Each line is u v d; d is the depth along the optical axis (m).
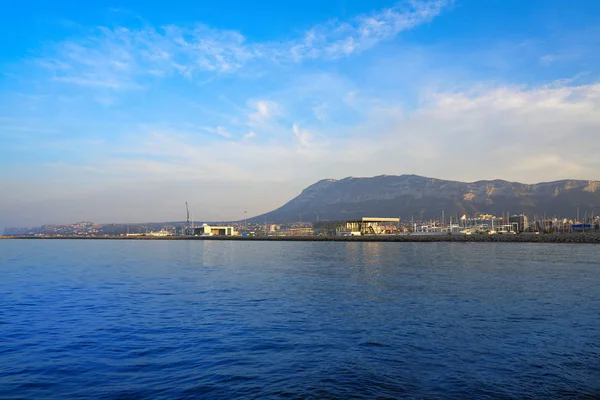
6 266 82.19
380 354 21.61
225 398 16.19
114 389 17.14
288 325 28.27
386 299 38.94
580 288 45.69
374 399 16.02
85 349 22.67
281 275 62.22
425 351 22.11
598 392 16.62
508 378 18.11
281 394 16.52
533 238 194.50
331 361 20.53
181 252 143.00
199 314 32.12
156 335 25.62
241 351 22.22
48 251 155.12
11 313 32.72
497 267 72.12
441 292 43.09
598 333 25.81
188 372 19.06
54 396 16.50
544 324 28.33
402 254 114.88
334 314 32.00
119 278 59.12
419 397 16.19
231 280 55.81
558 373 18.72
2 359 21.03
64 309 34.38
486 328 27.22
